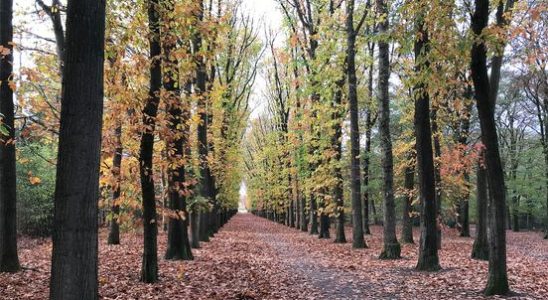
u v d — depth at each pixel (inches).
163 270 510.9
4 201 464.8
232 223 2400.3
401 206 1465.3
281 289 408.8
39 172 1024.9
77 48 183.9
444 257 657.0
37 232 1093.1
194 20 409.4
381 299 358.3
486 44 336.8
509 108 1525.6
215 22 433.1
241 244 956.0
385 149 668.1
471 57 355.6
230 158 1183.6
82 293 178.7
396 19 461.1
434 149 824.9
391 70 835.4
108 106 404.5
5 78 446.0
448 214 1042.7
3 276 436.8
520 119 1533.0
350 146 911.7
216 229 1434.5
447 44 362.9
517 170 1603.1
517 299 342.6
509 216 2043.6
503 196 360.5
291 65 893.8
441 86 380.8
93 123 184.9
